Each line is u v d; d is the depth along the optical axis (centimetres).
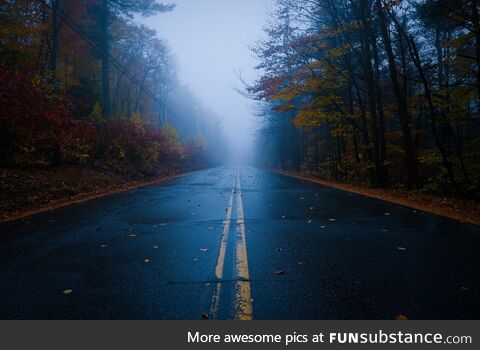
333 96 1753
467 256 458
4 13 1794
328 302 321
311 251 494
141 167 2347
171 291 352
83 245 540
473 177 1221
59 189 1172
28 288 362
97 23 2638
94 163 1786
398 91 1352
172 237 593
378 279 378
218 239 577
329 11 1587
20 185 1049
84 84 2403
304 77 1794
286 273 402
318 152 3438
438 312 299
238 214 830
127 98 4225
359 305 314
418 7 1209
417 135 1734
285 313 302
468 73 1316
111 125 2027
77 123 1427
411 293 338
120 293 347
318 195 1262
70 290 356
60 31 2319
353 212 845
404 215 791
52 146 1402
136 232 634
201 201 1087
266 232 626
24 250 512
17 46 1811
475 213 791
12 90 1033
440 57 1858
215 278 389
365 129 1711
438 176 1317
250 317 295
